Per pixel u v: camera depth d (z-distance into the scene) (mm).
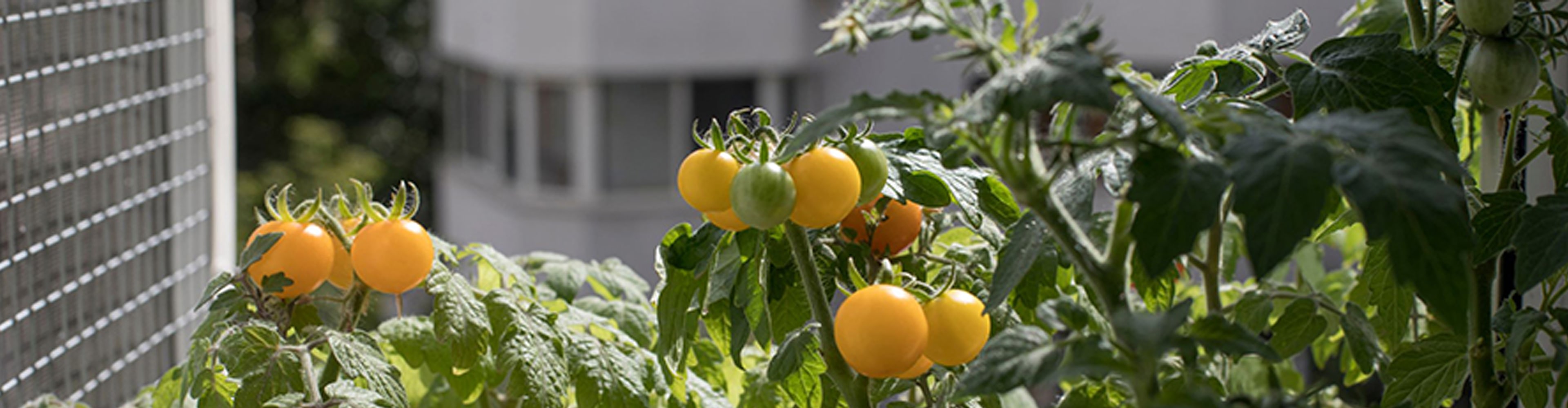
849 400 708
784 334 783
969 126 540
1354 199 502
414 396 962
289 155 7887
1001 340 548
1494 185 820
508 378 868
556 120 5637
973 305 667
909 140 752
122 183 1077
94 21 1036
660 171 5641
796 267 778
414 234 747
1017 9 3150
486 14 5875
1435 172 506
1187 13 3393
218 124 1200
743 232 751
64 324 1012
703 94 5520
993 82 520
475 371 849
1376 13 931
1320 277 1072
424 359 838
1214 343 558
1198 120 546
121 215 1076
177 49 1145
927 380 775
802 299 780
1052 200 556
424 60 8078
